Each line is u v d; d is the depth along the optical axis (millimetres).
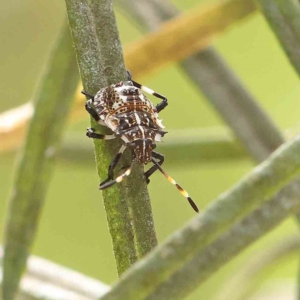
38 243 278
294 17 139
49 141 156
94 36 133
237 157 176
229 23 174
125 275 122
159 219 276
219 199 122
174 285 128
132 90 145
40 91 157
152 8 182
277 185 123
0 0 253
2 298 151
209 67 173
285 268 225
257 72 272
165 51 173
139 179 131
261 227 132
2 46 259
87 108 141
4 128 175
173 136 176
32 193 154
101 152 135
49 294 163
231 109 171
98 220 282
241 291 190
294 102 268
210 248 130
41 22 259
